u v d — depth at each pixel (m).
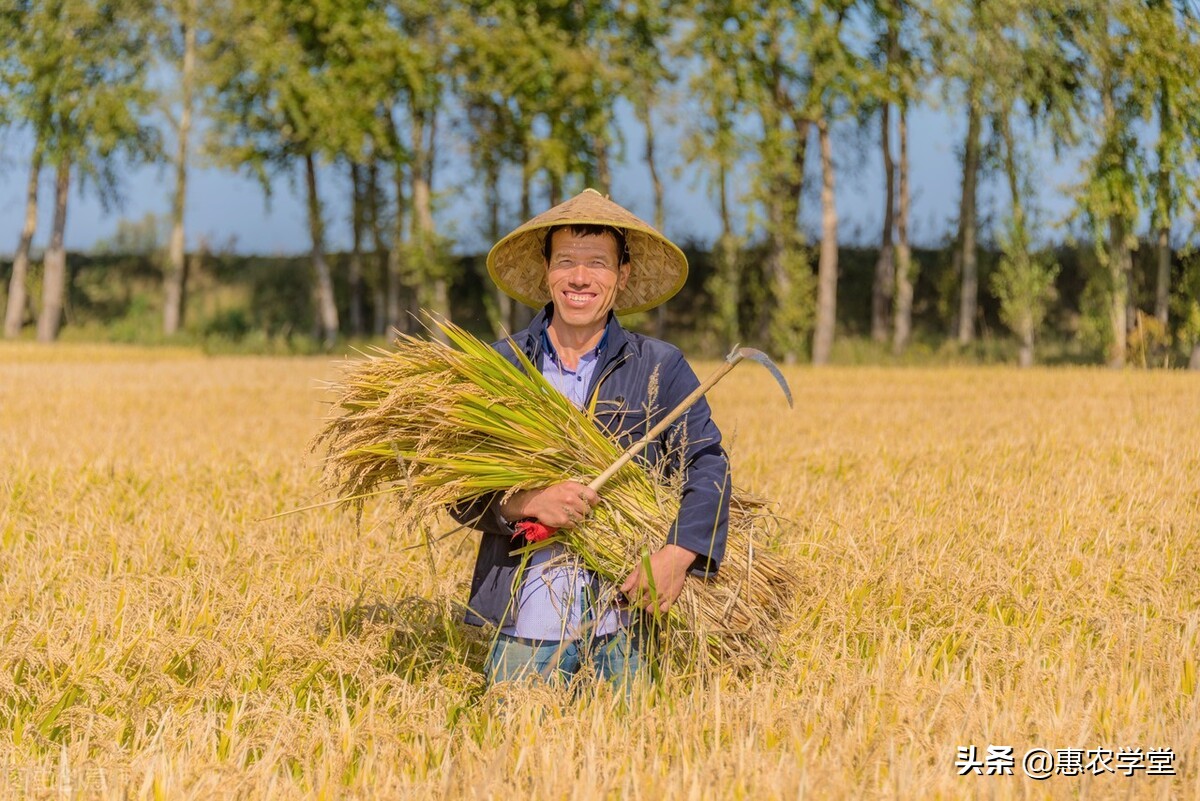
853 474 9.50
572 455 3.74
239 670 4.10
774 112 33.81
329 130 35.19
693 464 3.83
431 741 3.40
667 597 3.67
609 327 3.91
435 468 3.70
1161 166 27.66
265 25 35.53
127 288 50.62
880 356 36.75
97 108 38.84
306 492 8.49
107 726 3.50
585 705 3.58
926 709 3.46
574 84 33.00
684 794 2.89
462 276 46.81
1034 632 4.64
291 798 3.03
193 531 6.74
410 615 4.87
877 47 35.56
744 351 3.74
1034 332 36.25
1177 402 16.94
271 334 48.03
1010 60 31.14
